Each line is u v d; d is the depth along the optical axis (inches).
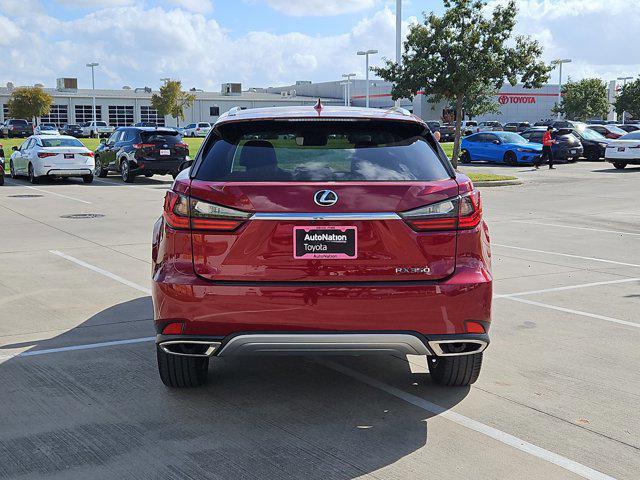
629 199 721.6
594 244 441.1
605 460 146.9
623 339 235.8
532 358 215.2
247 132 172.1
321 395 183.8
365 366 208.4
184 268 159.2
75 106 3622.0
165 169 897.5
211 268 157.6
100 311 266.7
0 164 848.3
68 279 322.0
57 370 201.5
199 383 186.5
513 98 3742.6
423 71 989.2
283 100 4143.7
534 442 155.5
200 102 3934.5
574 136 1339.8
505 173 1085.1
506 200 719.7
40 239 438.0
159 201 675.4
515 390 187.9
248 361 212.7
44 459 146.0
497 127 2704.2
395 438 156.9
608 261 381.7
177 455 148.0
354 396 183.2
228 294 155.0
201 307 155.9
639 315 267.1
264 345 157.2
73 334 237.0
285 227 155.6
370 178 160.6
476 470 141.8
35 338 232.2
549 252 410.6
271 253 156.1
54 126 3240.7
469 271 159.8
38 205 634.2
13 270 341.7
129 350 220.1
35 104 3201.3
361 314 154.9
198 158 170.1
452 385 190.5
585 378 197.6
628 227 520.4
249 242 156.1
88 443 153.9
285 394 184.2
